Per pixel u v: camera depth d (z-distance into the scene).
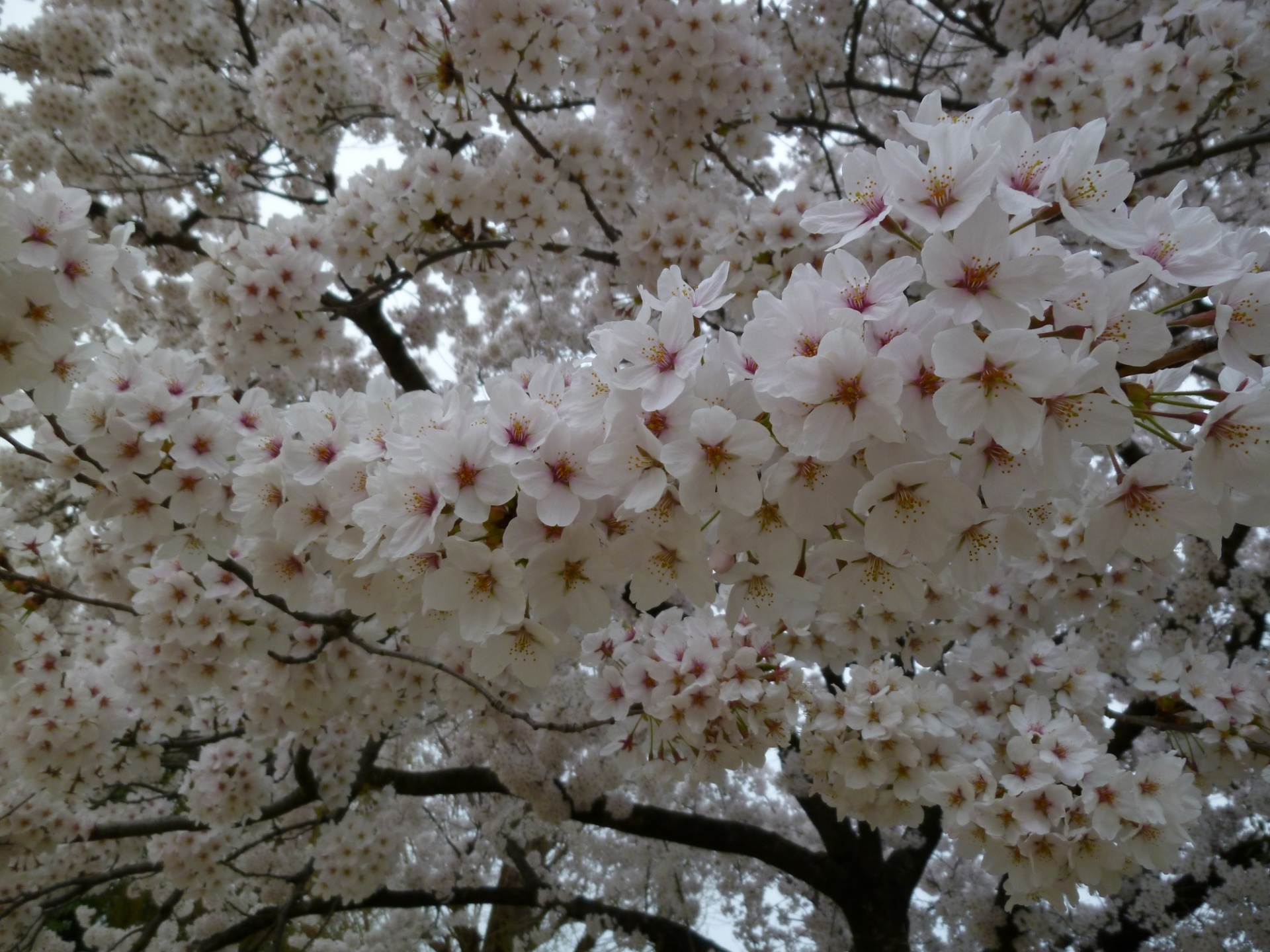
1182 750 3.03
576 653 1.67
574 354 7.05
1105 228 1.22
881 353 1.21
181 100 4.97
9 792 4.14
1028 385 1.12
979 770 2.41
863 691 2.59
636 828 5.38
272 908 5.63
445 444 1.43
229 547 2.43
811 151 6.67
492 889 6.23
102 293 1.87
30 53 5.50
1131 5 5.16
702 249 3.78
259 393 2.45
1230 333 1.20
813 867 5.38
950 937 6.48
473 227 4.24
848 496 1.34
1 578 2.62
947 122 1.23
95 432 2.26
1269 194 5.69
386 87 5.03
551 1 3.50
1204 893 5.75
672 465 1.27
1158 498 1.39
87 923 7.32
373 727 4.15
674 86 3.92
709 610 2.64
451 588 1.48
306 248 3.73
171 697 3.45
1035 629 3.39
